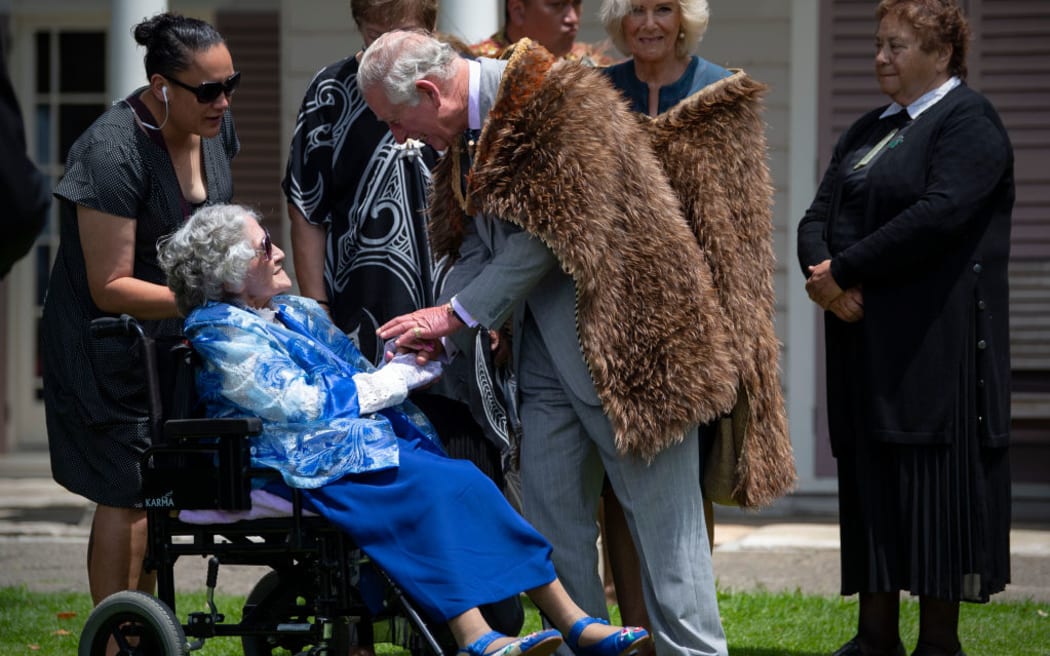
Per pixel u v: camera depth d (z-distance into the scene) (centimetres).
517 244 997
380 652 1299
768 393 1090
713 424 1111
